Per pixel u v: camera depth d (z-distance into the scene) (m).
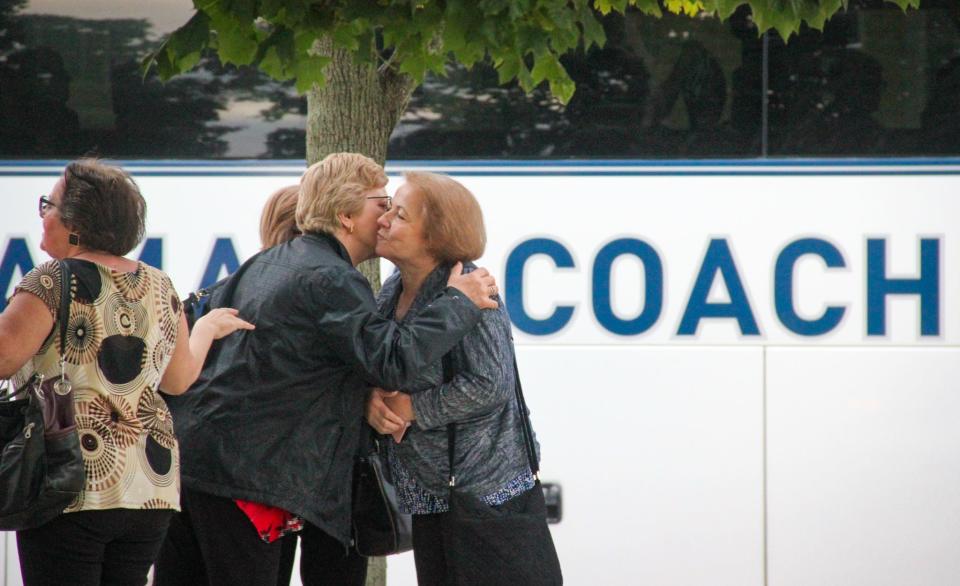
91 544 13.91
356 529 16.48
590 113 21.66
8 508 13.24
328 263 15.19
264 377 15.16
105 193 14.03
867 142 21.59
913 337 21.48
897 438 21.45
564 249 21.61
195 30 15.17
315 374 15.25
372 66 16.84
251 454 15.09
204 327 15.03
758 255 21.53
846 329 21.47
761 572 21.47
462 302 15.00
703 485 21.48
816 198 21.55
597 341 21.53
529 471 15.88
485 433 15.61
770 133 21.61
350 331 14.77
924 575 21.45
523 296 21.61
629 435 21.52
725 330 21.55
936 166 21.45
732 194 21.53
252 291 15.47
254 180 21.86
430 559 15.95
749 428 21.52
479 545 15.32
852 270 21.48
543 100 21.66
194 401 15.32
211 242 21.83
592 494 21.50
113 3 21.91
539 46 14.87
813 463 21.48
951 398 21.42
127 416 13.91
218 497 15.33
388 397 15.50
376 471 16.34
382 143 19.25
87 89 21.92
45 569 13.88
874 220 21.50
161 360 14.29
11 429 13.62
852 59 21.62
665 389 21.55
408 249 15.59
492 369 15.30
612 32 21.70
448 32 14.95
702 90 21.66
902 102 21.58
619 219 21.59
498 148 21.67
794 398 21.48
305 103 21.88
